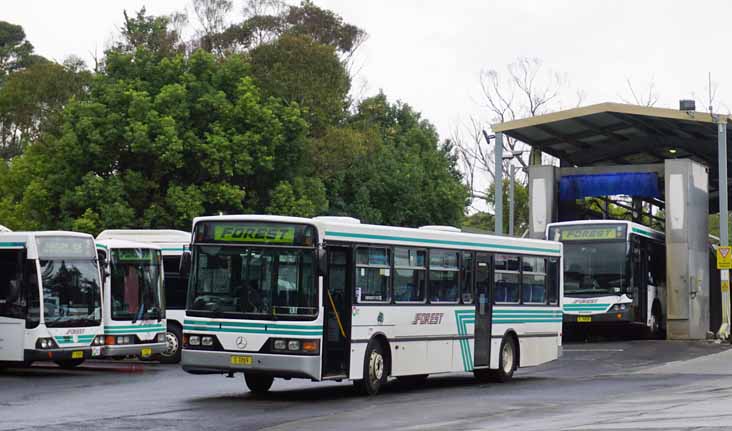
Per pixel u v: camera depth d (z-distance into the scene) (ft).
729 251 130.11
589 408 58.39
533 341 85.10
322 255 62.69
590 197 161.79
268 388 70.79
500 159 142.31
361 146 183.11
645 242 137.18
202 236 65.05
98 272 89.71
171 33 196.13
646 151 159.43
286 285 63.00
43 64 199.93
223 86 165.89
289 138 167.22
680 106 134.51
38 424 51.75
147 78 164.25
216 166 156.97
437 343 73.51
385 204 208.64
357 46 220.02
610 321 129.59
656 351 115.24
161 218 155.63
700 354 111.04
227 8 206.08
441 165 221.46
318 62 184.14
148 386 75.56
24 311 84.99
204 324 63.82
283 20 208.74
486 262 79.51
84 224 150.61
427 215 211.82
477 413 57.00
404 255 70.74
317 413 57.36
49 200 159.02
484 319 78.89
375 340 67.97
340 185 200.54
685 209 138.21
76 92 194.08
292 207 163.12
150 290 96.12
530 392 71.41
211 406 60.85
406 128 236.02
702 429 45.60
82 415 55.77
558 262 89.10
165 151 153.69
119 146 157.07
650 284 138.51
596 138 155.22
